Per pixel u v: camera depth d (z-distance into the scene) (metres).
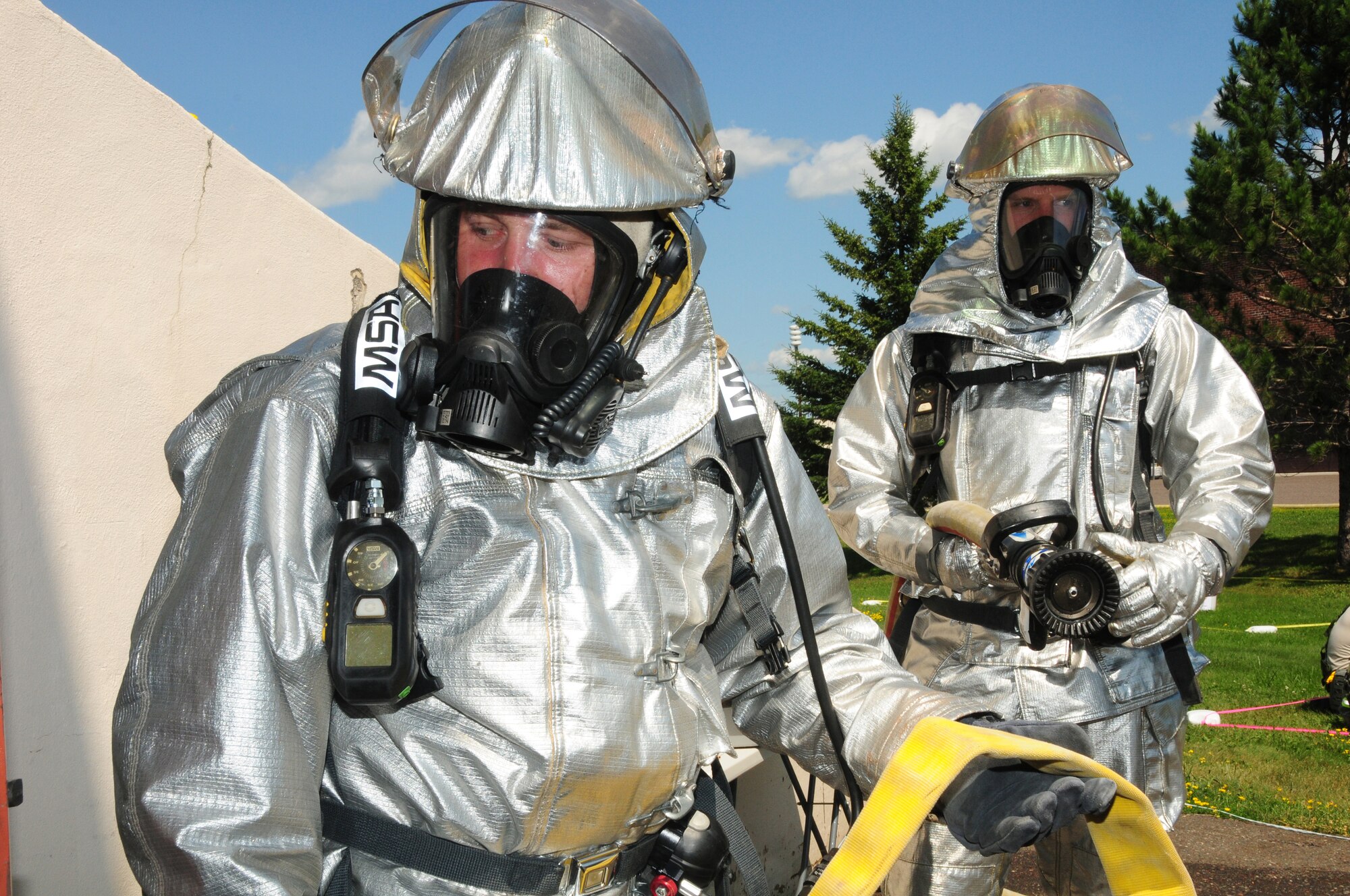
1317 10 15.19
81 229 1.86
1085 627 2.13
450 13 1.39
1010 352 2.56
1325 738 5.58
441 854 1.21
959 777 1.39
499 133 1.27
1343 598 12.84
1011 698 2.44
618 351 1.34
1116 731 2.41
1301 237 13.86
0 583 1.68
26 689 1.73
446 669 1.20
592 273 1.32
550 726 1.19
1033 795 1.28
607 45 1.32
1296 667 7.71
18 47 1.73
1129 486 2.52
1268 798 4.59
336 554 1.14
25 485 1.74
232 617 1.10
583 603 1.23
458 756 1.20
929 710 1.47
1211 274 14.62
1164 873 1.37
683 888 1.38
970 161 2.68
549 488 1.29
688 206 1.41
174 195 2.10
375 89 1.40
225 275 2.25
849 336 24.12
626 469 1.32
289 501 1.17
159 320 2.05
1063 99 2.60
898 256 25.03
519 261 1.28
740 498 1.47
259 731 1.08
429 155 1.30
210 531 1.15
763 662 1.59
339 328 1.38
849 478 2.75
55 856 1.78
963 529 2.32
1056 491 2.52
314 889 1.15
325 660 1.16
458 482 1.26
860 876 1.25
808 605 1.57
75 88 1.85
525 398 1.24
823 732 1.59
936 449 2.63
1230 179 14.05
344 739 1.24
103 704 1.89
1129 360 2.56
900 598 2.82
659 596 1.31
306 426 1.21
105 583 1.91
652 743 1.26
